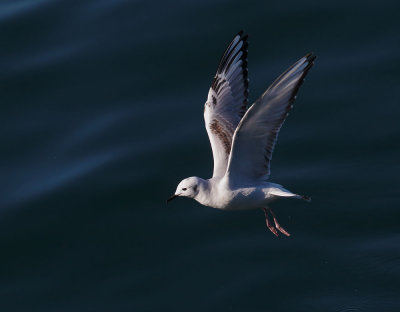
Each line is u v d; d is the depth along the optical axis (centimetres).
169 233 1647
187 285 1527
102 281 1557
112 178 1770
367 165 1748
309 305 1475
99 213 1705
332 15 2094
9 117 1956
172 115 1898
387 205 1661
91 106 1956
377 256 1563
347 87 1917
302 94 1925
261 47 2025
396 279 1511
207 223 1667
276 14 2112
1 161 1852
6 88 2033
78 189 1761
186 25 2125
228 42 2041
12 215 1717
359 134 1816
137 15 2200
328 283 1517
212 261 1575
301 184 1723
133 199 1727
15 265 1612
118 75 2020
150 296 1511
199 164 1770
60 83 2031
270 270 1550
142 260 1585
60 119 1941
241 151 1080
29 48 2152
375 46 2005
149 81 1988
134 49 2081
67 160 1836
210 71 1980
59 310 1500
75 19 2239
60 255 1625
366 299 1482
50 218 1706
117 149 1839
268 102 998
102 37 2145
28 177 1811
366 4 2120
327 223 1648
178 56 2036
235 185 1127
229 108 1213
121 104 1950
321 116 1870
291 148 1814
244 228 1652
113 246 1631
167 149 1819
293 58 1973
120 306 1493
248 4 2162
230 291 1505
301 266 1557
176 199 1727
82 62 2077
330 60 1983
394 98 1872
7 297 1538
